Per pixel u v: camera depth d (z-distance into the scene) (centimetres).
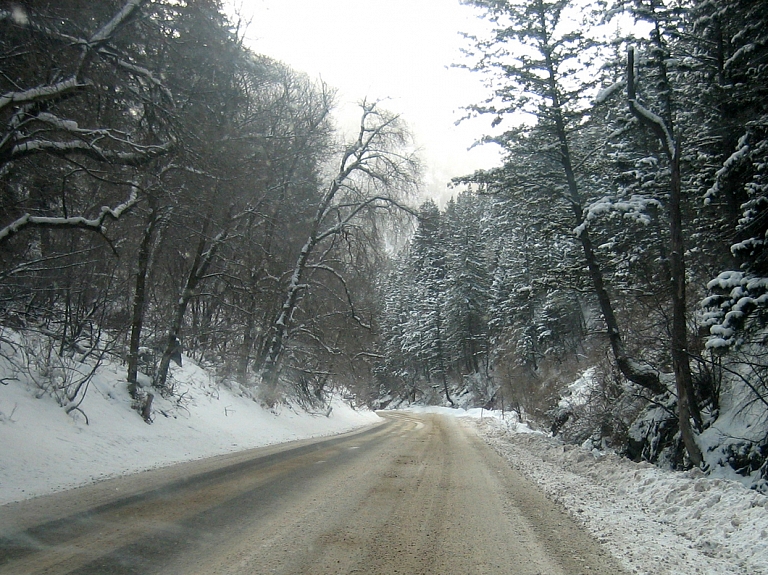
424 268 7412
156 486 851
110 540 548
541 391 3716
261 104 1775
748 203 1151
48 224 953
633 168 1688
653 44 1470
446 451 1642
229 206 1639
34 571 454
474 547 576
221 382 2147
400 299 7962
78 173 1145
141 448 1202
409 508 761
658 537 655
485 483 1025
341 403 4009
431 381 7838
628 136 1745
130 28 988
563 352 4053
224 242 1766
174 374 1878
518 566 518
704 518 735
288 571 479
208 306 2441
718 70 1388
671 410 1478
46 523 605
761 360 1266
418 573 488
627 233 1788
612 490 1015
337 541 579
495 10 1755
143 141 1114
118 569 465
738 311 1068
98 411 1261
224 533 592
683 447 1436
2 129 853
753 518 668
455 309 6394
